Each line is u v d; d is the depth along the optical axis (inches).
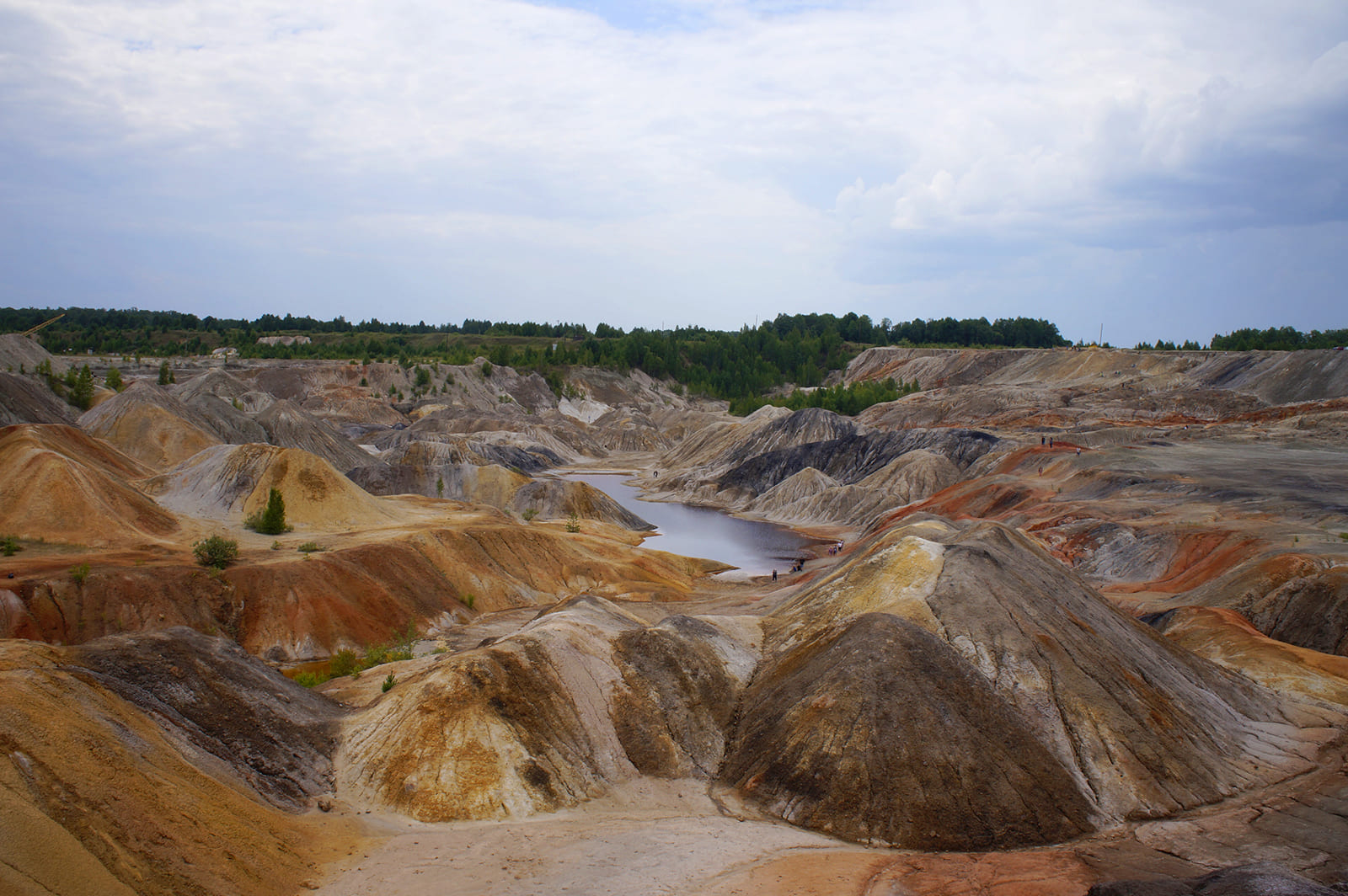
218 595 1750.7
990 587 1417.3
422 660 1523.1
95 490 2014.0
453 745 1082.1
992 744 1109.1
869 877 898.1
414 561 2133.4
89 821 720.3
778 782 1113.4
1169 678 1350.9
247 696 1111.6
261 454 2504.9
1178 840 1012.5
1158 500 2564.0
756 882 874.1
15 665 873.5
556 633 1327.5
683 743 1238.3
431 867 877.2
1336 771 1208.2
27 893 629.3
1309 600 1685.5
